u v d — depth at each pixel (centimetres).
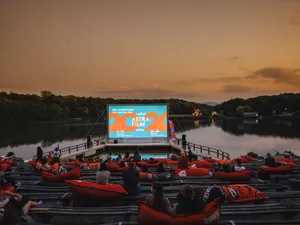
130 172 827
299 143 5312
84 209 677
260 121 16575
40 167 1336
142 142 3703
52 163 1484
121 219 714
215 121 18300
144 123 3569
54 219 718
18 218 582
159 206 549
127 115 3566
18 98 13462
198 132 8806
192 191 526
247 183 1017
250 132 8550
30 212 654
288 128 10238
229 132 8675
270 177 1130
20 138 6831
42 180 1052
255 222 553
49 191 902
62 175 1017
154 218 495
